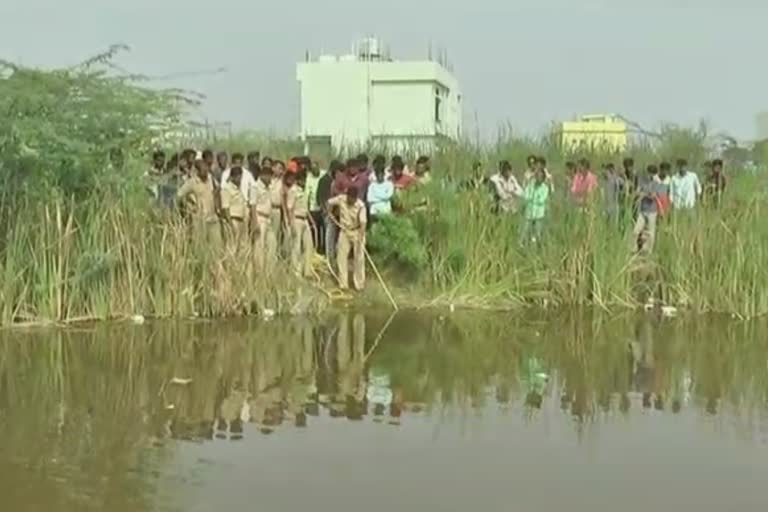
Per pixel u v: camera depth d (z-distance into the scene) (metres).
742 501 6.70
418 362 11.25
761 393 9.88
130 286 13.70
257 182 14.84
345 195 15.95
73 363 10.91
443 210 16.22
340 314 14.64
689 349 12.23
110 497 6.58
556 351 12.01
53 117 13.33
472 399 9.49
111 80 13.91
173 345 11.98
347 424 8.54
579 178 16.52
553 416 8.88
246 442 7.94
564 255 15.88
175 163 14.77
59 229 13.24
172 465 7.30
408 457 7.57
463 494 6.75
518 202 16.39
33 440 7.90
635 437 8.22
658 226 16.11
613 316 14.80
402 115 38.78
